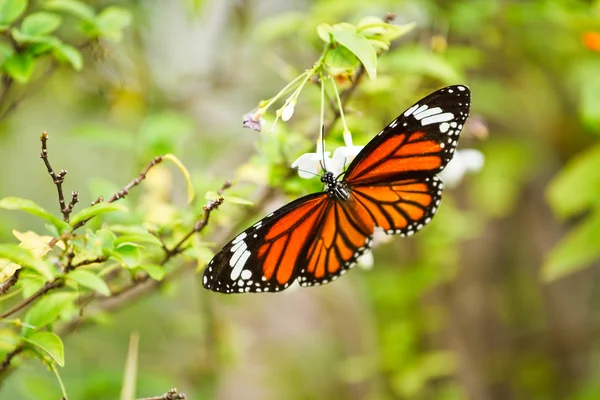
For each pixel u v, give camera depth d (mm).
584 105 971
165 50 1084
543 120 1094
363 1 986
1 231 991
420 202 903
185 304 1195
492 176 1088
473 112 1072
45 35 939
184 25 1080
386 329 1153
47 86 1027
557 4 1013
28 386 989
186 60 1102
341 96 925
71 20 997
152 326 1155
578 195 1004
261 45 1068
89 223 930
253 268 893
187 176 889
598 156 1000
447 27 1006
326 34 891
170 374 1074
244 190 925
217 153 1064
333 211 902
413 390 1097
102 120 1069
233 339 1068
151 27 1060
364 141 931
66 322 932
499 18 1030
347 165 916
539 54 1067
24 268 866
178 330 1100
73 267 872
